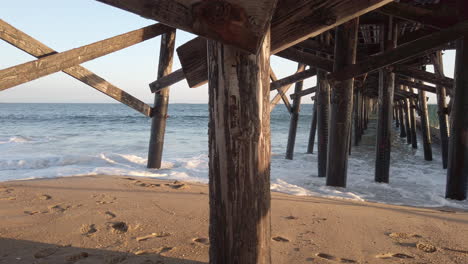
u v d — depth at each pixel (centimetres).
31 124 2723
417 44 430
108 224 278
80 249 226
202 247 232
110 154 807
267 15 99
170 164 760
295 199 395
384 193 512
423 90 934
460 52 442
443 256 223
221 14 96
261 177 129
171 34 626
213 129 129
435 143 1362
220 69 123
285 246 237
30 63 370
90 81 519
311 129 1066
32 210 316
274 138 1698
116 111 6256
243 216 128
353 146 1293
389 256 223
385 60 445
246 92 122
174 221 288
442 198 475
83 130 2123
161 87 623
